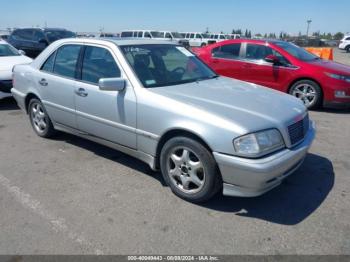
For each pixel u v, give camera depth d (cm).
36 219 315
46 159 456
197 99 347
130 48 411
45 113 510
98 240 285
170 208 335
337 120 656
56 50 486
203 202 343
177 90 373
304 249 275
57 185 381
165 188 375
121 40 429
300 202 347
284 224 309
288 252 271
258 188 301
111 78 376
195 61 473
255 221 313
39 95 503
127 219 315
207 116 314
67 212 327
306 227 304
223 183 317
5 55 867
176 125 330
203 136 310
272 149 308
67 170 421
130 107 371
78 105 437
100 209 332
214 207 337
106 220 314
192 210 331
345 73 695
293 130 333
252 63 788
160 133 348
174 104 338
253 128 299
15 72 559
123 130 388
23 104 550
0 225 306
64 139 534
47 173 412
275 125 314
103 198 353
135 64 391
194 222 311
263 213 327
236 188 310
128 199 351
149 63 407
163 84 390
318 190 371
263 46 786
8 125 614
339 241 284
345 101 697
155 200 349
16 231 297
